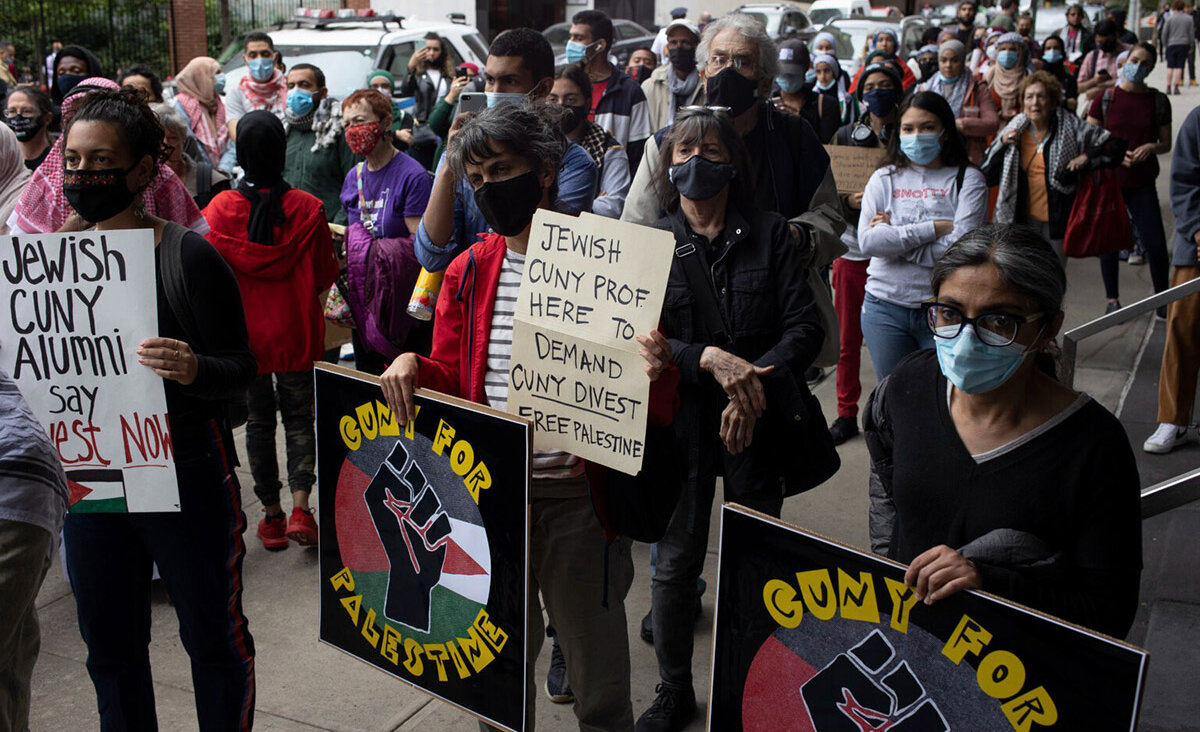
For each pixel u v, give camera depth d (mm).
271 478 4727
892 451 2330
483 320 2754
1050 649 1877
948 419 2133
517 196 2627
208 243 2768
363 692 3715
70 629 4145
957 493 2084
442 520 2637
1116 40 14844
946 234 4598
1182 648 3762
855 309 5766
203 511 2764
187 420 2721
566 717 3541
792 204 3660
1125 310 3904
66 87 6910
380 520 2760
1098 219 7004
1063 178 6863
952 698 1990
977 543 2014
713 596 4250
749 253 3115
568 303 2572
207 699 2881
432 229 3713
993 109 8711
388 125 4680
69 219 3096
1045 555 1992
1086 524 1993
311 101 6027
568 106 4281
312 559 4699
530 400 2654
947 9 27469
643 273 2477
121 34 17422
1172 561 4402
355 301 4660
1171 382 5348
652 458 2646
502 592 2562
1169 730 3320
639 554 4715
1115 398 6172
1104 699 1836
